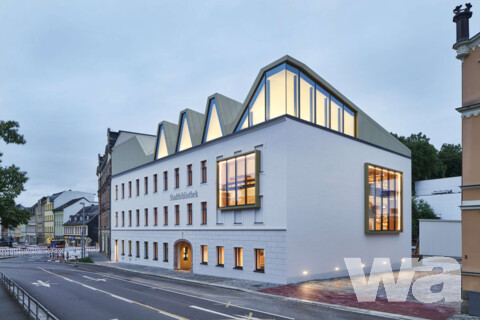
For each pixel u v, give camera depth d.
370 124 28.70
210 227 26.97
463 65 13.45
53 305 15.60
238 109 28.98
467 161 13.08
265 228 22.11
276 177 21.83
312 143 23.08
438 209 46.53
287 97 22.22
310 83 24.12
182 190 30.84
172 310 14.29
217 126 27.91
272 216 21.83
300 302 15.84
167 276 26.34
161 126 35.62
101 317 13.20
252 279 22.72
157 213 34.78
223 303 15.72
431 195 47.66
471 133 13.08
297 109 22.73
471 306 12.61
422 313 13.18
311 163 22.84
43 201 112.31
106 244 52.91
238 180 24.52
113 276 27.66
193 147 29.45
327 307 14.66
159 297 17.41
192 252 28.84
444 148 75.44
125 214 41.59
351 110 27.42
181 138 32.25
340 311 13.88
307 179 22.45
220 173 26.31
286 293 17.88
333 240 23.70
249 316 13.13
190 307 14.86
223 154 26.31
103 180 58.53
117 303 15.89
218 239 26.03
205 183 28.00
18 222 17.22
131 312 13.98
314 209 22.67
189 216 29.95
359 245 25.70
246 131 24.28
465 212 12.98
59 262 44.81
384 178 29.02
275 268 21.27
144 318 13.00
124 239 41.47
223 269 25.25
